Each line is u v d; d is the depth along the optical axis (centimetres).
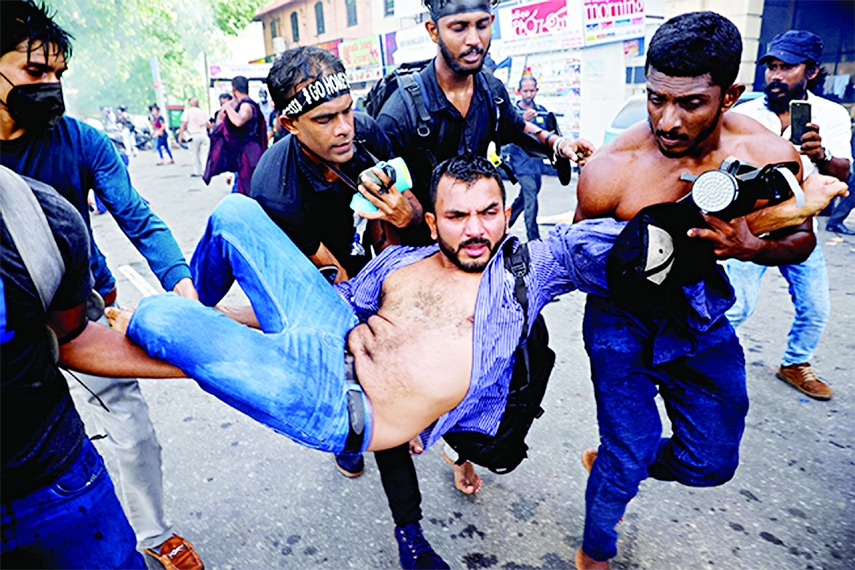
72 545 125
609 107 1023
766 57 270
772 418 292
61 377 127
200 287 196
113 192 187
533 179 526
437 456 274
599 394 183
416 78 218
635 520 229
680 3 988
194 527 234
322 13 2339
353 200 180
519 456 180
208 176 647
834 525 223
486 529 228
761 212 156
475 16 197
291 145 192
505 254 163
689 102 149
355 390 155
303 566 214
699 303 162
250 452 283
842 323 398
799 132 218
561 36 1045
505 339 157
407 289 167
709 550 213
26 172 169
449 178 154
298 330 157
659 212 153
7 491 115
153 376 142
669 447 187
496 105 228
